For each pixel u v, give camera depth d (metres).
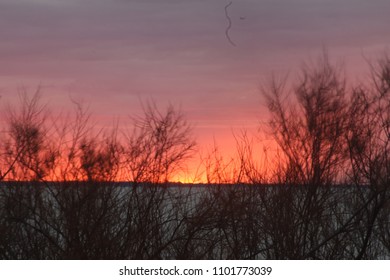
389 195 27.50
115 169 24.75
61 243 24.34
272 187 26.48
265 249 26.03
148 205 24.69
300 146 27.45
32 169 24.61
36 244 24.34
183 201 25.00
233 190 25.41
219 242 25.30
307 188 27.19
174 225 24.70
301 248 26.61
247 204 25.72
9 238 24.34
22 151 24.72
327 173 27.50
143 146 25.02
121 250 24.11
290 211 26.48
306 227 26.81
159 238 24.59
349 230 27.03
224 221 25.00
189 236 24.55
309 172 27.36
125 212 24.58
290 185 26.86
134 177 24.81
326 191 27.39
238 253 25.28
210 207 24.88
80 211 24.23
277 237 26.14
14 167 24.70
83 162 24.55
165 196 24.88
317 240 27.30
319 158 27.50
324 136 27.62
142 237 24.39
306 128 27.62
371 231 27.50
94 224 24.17
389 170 27.56
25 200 24.59
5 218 24.44
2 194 24.61
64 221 24.27
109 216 24.34
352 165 27.92
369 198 27.72
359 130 28.03
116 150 24.84
